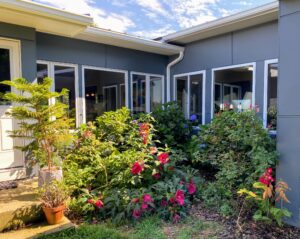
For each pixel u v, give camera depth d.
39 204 2.95
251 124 3.60
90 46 5.74
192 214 3.36
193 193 3.73
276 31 4.98
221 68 5.96
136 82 6.62
